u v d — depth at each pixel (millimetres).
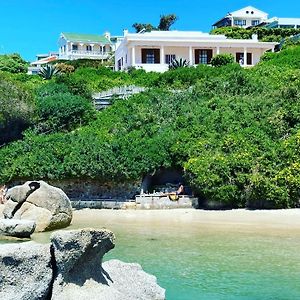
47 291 9844
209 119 35250
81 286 10086
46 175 32250
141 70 56344
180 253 17453
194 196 30406
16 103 40281
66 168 31906
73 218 26609
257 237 20359
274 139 32469
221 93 41781
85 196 32219
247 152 30281
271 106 36719
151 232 21875
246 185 29016
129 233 21703
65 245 9852
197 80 47500
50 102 42406
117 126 37375
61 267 9867
